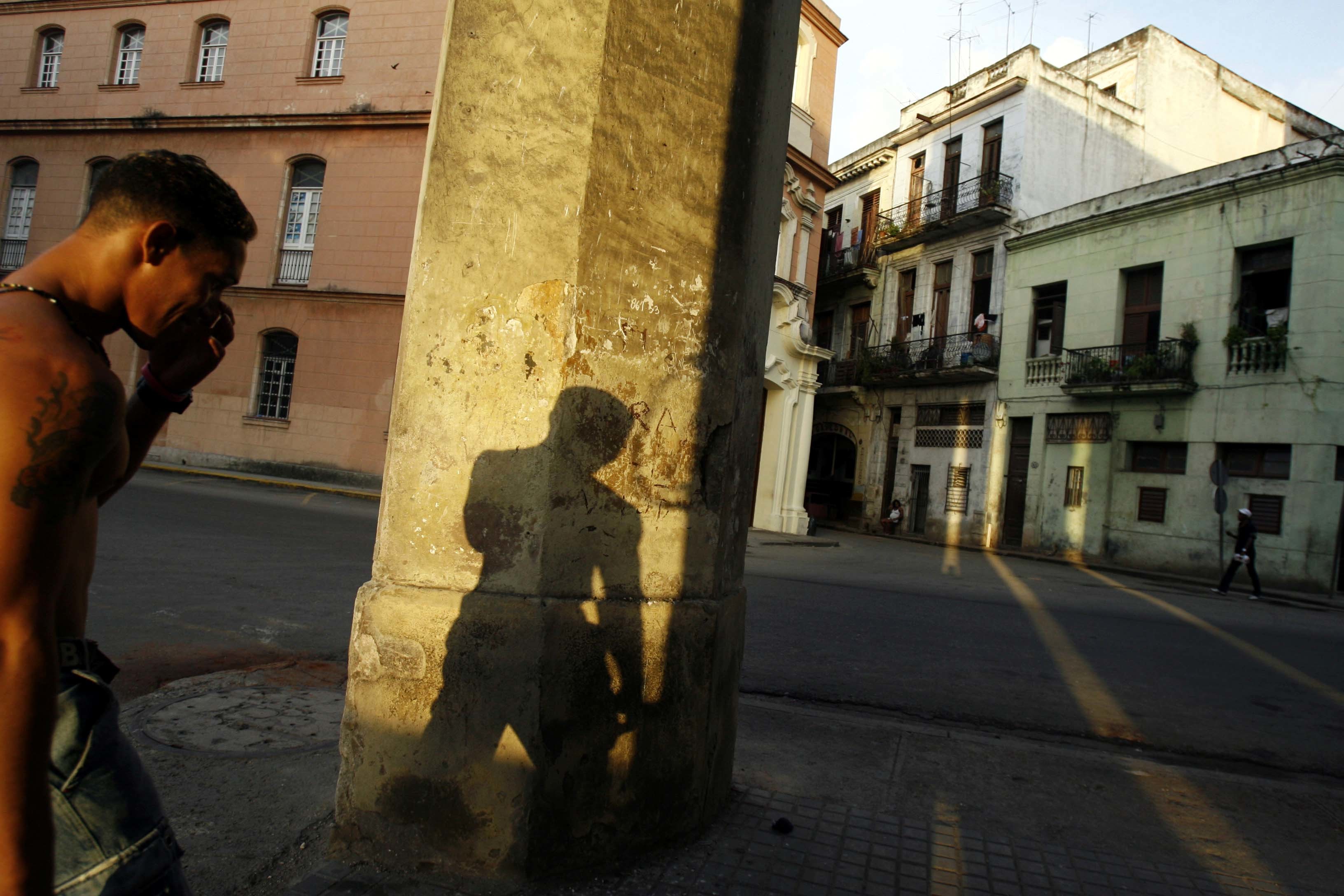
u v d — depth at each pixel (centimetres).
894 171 2731
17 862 100
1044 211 2256
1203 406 1736
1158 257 1853
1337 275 1559
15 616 101
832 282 2862
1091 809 334
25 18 2259
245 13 2070
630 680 258
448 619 249
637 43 262
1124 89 2503
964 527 2278
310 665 462
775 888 249
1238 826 327
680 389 272
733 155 285
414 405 261
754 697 484
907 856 279
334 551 910
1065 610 945
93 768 127
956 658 628
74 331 116
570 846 250
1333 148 1570
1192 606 1115
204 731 345
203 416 2009
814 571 1180
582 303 252
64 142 2191
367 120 1928
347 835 254
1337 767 431
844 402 2773
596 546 256
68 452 106
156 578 671
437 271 260
